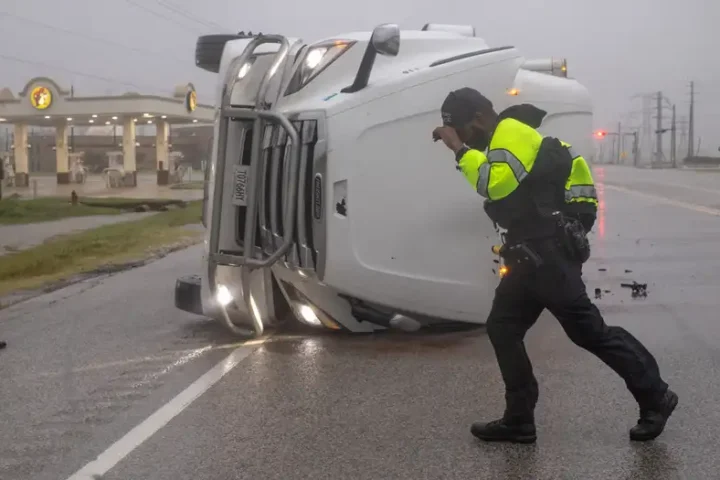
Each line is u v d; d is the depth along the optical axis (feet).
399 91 19.53
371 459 13.85
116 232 57.57
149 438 15.24
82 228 61.11
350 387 17.98
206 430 15.55
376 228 19.60
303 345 21.93
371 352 20.93
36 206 79.61
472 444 14.40
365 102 19.39
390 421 15.71
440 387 17.80
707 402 16.42
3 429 15.99
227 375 19.33
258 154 20.80
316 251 19.62
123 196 110.52
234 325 23.82
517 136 13.60
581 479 12.82
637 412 15.81
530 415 14.29
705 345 21.34
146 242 52.34
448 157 19.86
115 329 25.41
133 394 18.16
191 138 255.70
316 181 19.48
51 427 16.06
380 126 19.44
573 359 19.85
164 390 18.38
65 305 30.17
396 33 18.90
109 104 145.79
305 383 18.40
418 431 15.14
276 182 20.70
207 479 13.24
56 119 156.76
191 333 24.34
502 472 13.15
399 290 19.95
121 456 14.37
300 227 19.93
